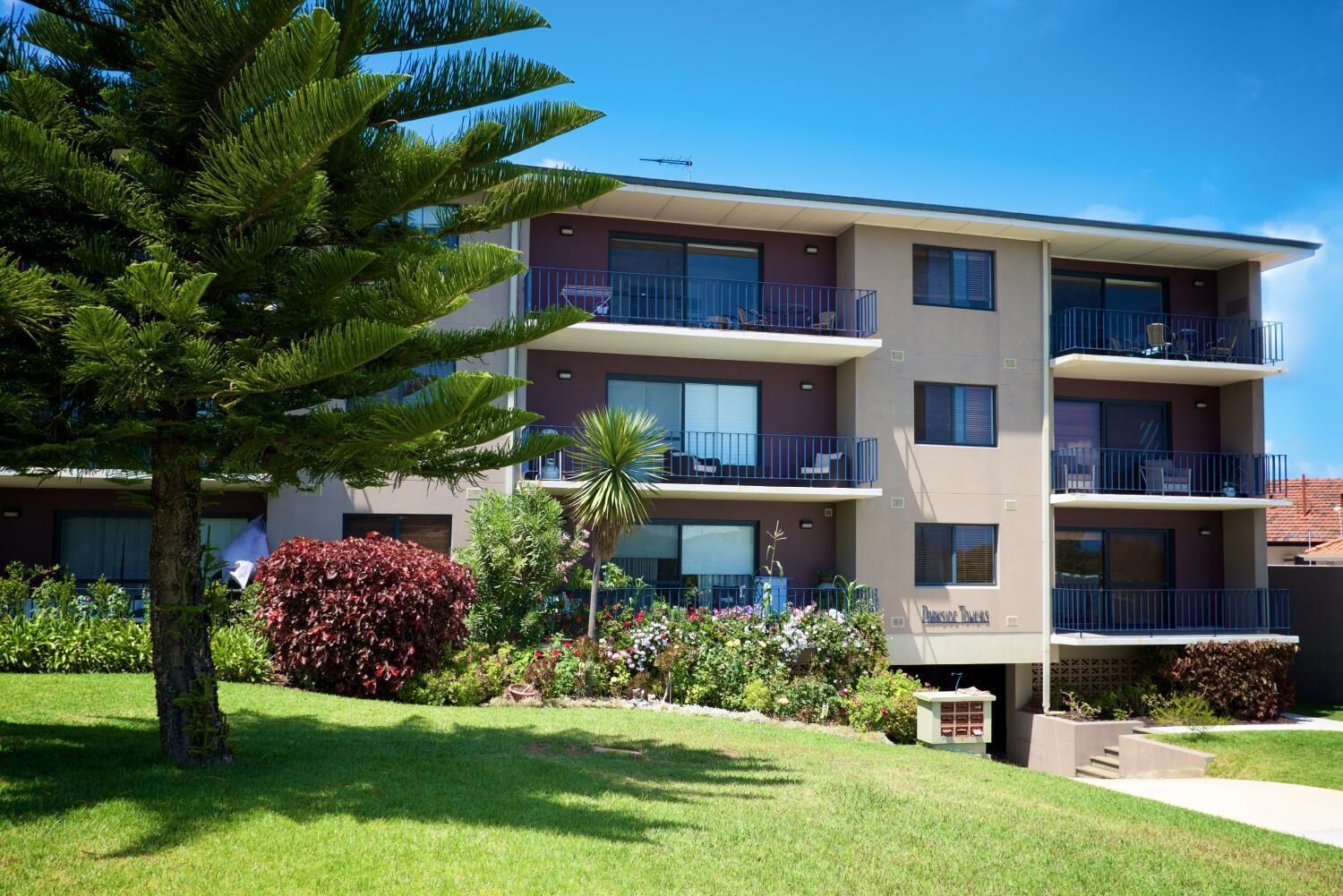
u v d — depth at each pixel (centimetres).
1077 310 2112
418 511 1769
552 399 1914
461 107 942
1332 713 2084
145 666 1392
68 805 725
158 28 778
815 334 1980
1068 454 2078
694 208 1908
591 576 1791
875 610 1914
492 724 1209
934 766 1229
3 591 1436
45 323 767
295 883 618
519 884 643
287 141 694
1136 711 1984
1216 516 2223
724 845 766
